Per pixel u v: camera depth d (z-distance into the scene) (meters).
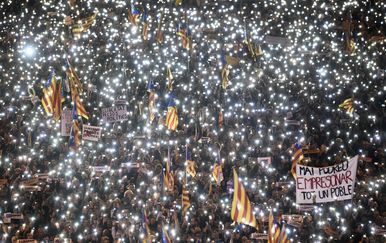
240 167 45.09
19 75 68.38
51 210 43.97
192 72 64.00
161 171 43.78
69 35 72.50
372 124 53.53
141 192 43.88
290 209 41.25
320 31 71.00
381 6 73.00
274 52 67.69
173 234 37.41
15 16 78.62
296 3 74.88
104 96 59.84
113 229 40.16
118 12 75.62
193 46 67.00
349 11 68.44
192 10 74.25
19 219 44.00
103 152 51.28
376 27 71.56
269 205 40.34
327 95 59.03
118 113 54.84
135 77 63.97
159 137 52.09
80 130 53.41
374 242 38.12
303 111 55.47
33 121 56.09
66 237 40.25
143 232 35.94
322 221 39.25
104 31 73.38
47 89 50.88
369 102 57.22
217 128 52.84
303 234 38.75
